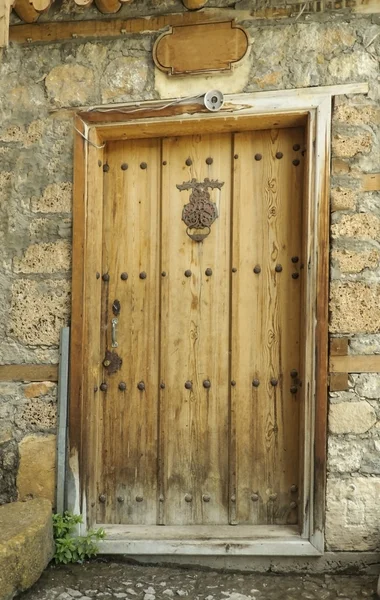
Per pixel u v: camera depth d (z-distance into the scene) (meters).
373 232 2.64
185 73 2.75
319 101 2.67
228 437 2.86
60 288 2.85
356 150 2.65
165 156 2.93
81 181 2.83
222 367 2.88
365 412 2.63
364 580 2.58
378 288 2.63
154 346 2.92
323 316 2.64
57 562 2.71
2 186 2.89
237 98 2.71
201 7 2.75
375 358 2.63
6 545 2.27
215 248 2.89
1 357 2.86
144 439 2.91
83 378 2.81
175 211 2.92
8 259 2.88
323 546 2.63
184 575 2.65
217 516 2.86
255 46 2.72
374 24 2.66
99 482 2.93
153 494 2.90
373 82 2.65
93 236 2.86
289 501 2.82
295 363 2.83
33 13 2.75
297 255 2.84
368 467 2.62
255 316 2.86
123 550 2.72
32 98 2.88
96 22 2.83
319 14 2.69
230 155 2.90
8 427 2.84
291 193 2.85
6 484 2.83
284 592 2.49
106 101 2.83
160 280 2.92
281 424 2.83
